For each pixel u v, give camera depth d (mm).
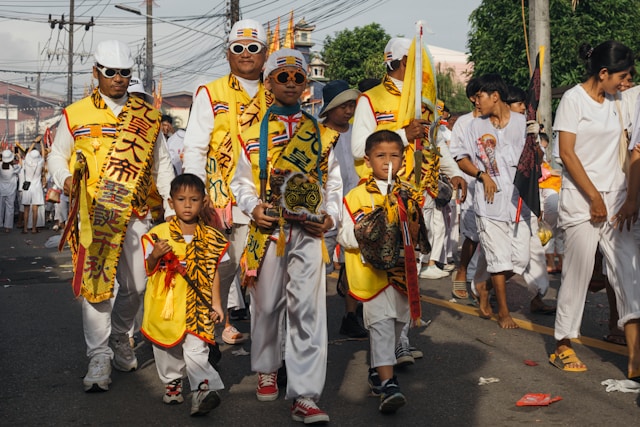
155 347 4516
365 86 7129
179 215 4543
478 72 27922
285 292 4465
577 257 5051
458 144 6688
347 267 4512
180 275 4441
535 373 5086
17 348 6066
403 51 5398
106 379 4852
